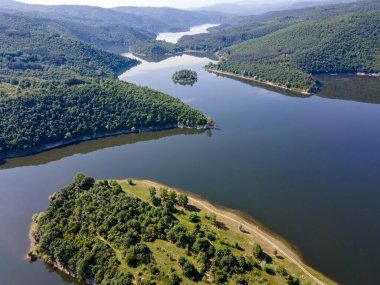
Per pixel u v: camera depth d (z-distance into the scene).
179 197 158.38
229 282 112.31
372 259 129.88
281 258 127.88
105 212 141.25
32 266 128.25
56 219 139.50
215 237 134.50
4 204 169.75
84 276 118.62
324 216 154.50
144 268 116.88
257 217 154.12
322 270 125.00
